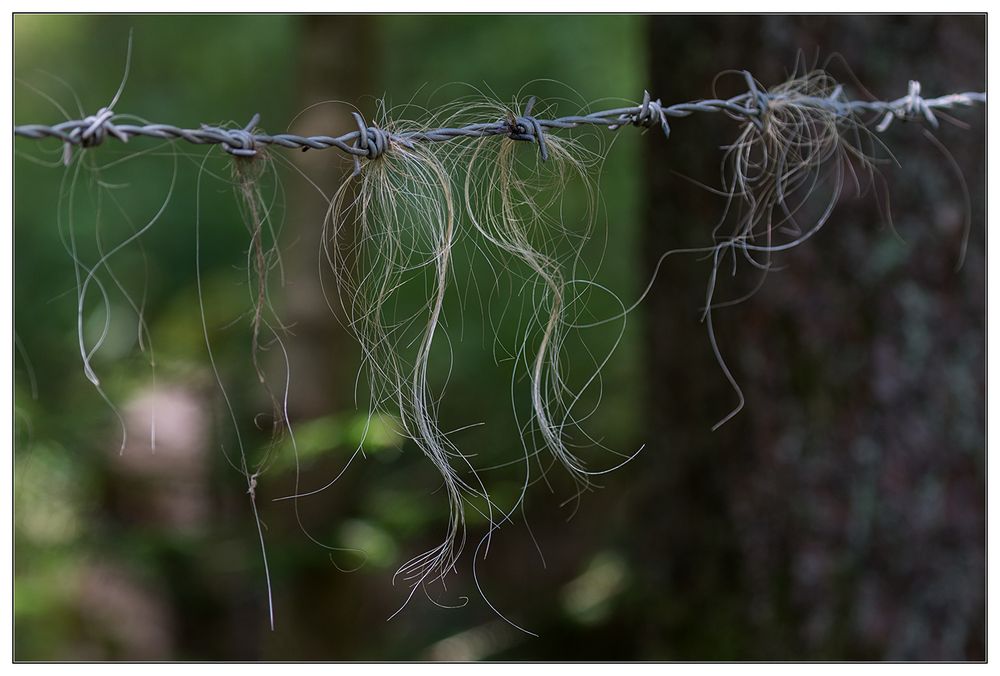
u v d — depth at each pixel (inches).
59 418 124.1
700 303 88.0
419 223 57.9
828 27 80.0
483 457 128.6
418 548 149.2
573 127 53.7
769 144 75.8
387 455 86.3
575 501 151.2
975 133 79.7
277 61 169.6
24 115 177.8
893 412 79.5
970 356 79.4
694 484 90.1
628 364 142.3
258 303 50.6
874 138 79.0
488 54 153.2
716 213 86.2
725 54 84.3
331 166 113.1
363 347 56.6
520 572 148.3
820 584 81.5
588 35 150.2
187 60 176.1
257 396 122.3
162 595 130.7
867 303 79.4
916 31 78.7
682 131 88.3
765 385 83.0
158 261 172.7
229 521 115.6
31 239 168.9
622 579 117.6
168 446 128.3
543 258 58.3
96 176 48.8
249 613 134.6
